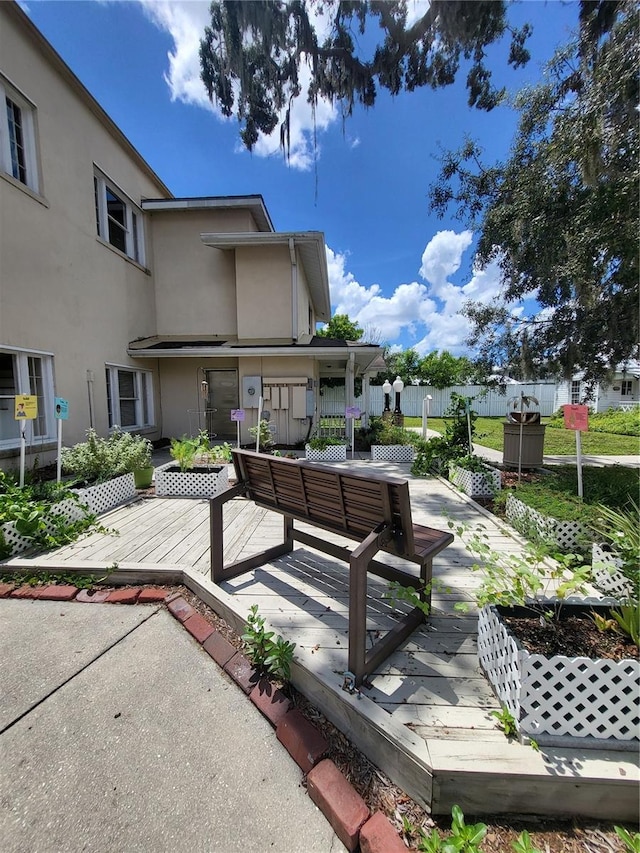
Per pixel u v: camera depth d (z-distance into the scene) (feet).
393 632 6.73
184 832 4.27
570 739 4.70
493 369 22.21
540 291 19.26
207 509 15.37
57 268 20.70
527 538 11.73
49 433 20.26
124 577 9.71
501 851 4.03
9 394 17.99
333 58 14.23
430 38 13.23
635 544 7.62
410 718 5.20
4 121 17.63
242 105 14.55
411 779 4.59
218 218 32.71
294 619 7.61
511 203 17.63
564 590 5.71
